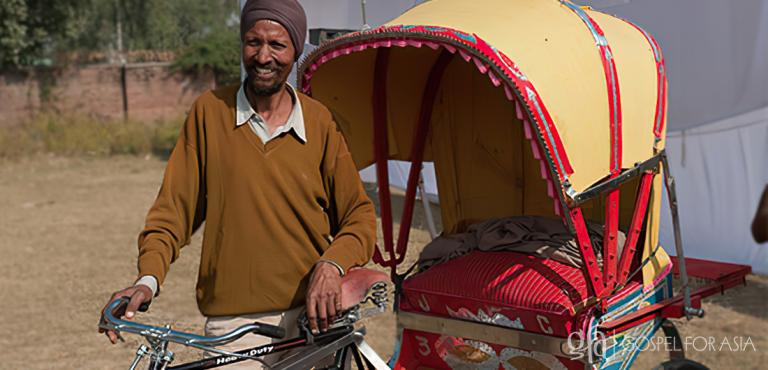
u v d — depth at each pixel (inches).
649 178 134.8
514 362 131.3
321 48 130.5
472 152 160.7
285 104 103.0
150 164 558.3
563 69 122.0
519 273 130.8
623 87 131.1
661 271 144.7
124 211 390.6
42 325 218.8
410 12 138.8
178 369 92.3
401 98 155.6
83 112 700.0
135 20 839.7
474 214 162.7
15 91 687.7
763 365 178.5
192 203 101.4
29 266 283.1
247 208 100.6
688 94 237.8
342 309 97.5
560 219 147.6
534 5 134.6
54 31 757.9
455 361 137.9
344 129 147.6
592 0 231.1
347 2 250.4
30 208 397.7
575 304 122.3
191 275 264.2
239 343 103.7
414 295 137.8
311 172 102.6
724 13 227.8
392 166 322.0
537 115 113.4
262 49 98.3
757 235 111.7
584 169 120.3
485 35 120.9
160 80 711.7
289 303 103.2
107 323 86.3
